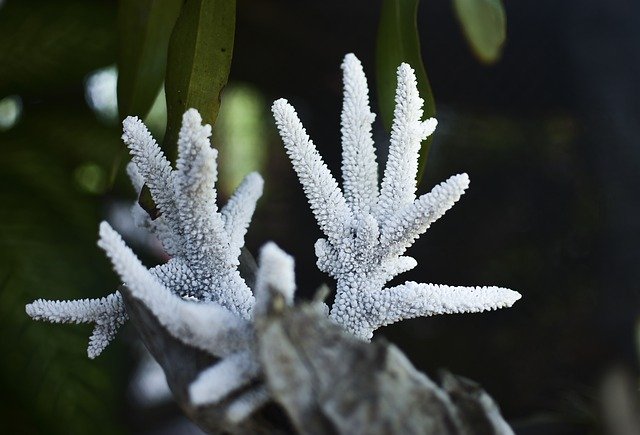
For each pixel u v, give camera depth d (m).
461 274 2.06
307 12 1.44
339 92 1.66
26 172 1.32
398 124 0.70
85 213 1.30
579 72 1.48
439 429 0.64
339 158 1.77
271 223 2.10
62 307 0.69
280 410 0.66
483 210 2.08
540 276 1.97
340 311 0.70
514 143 2.07
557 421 1.10
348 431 0.63
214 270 0.70
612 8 1.42
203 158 0.66
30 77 1.36
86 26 1.38
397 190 0.70
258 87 1.70
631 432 1.06
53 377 1.15
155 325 0.67
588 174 1.72
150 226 0.73
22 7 1.38
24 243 1.22
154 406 1.88
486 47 0.86
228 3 0.76
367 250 0.70
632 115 1.49
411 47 0.79
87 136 1.43
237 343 0.65
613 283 1.53
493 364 1.93
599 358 1.52
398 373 0.64
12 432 1.15
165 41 0.83
